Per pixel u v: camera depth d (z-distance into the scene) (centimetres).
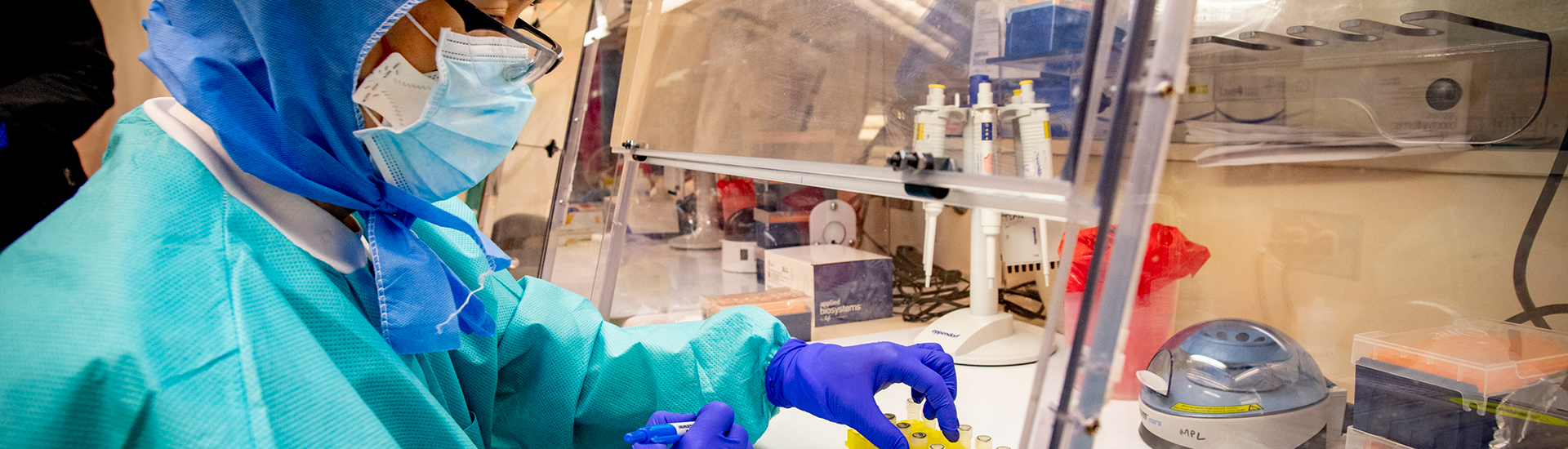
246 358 45
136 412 41
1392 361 71
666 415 75
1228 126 98
